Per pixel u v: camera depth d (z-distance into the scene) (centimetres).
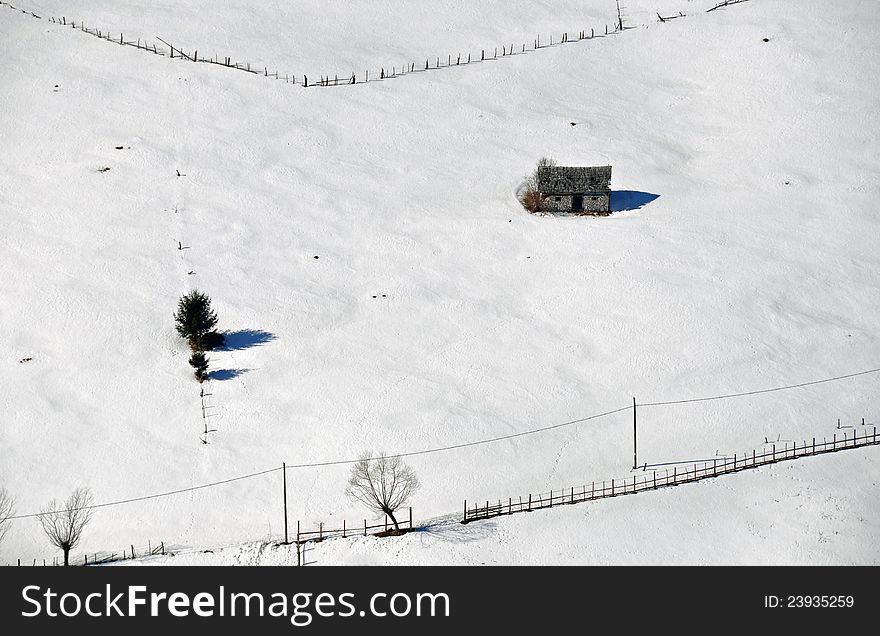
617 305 8262
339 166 10025
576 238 9106
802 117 10831
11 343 7762
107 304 8138
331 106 10944
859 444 6969
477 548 6125
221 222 9162
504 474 6819
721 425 7194
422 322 8125
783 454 6900
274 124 10569
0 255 8588
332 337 7950
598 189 9406
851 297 8394
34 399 7331
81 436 7088
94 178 9606
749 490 6544
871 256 8881
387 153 10275
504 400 7394
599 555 6069
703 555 6066
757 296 8344
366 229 9194
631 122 10925
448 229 9231
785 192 9769
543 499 6594
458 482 6756
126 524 6512
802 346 7869
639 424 7219
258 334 7944
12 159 9806
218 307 8188
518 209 9550
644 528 6272
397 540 6209
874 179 9888
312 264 8725
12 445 7006
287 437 7112
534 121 10856
